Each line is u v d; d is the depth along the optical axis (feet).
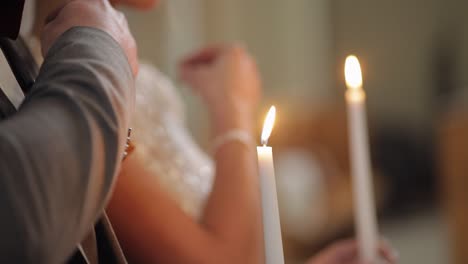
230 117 5.43
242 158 5.25
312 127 14.25
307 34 15.33
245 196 5.11
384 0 18.67
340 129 14.19
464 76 18.86
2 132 3.00
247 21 13.76
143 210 4.84
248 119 5.49
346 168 13.85
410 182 15.70
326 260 5.44
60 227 3.03
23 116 3.12
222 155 5.27
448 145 8.82
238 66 5.66
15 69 4.06
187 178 5.80
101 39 3.64
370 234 5.30
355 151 5.32
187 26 10.98
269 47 14.37
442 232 14.57
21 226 2.89
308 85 15.25
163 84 6.12
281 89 14.64
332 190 13.28
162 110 5.96
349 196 13.15
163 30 10.18
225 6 13.03
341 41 18.48
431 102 18.80
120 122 3.34
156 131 5.76
